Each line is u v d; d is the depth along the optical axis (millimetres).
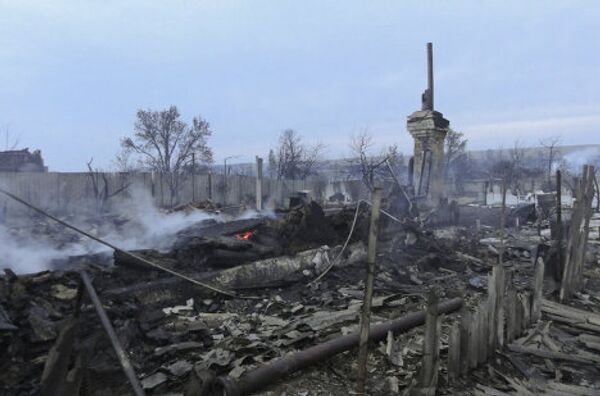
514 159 48156
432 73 18875
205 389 3920
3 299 5184
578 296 8477
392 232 10773
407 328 6066
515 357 5691
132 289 6355
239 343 5543
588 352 6094
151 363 5059
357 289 8180
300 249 9078
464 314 5039
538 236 15562
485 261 11312
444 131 18547
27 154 28703
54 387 3508
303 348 5449
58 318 5195
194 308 6785
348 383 4723
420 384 4461
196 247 8047
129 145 41000
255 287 7770
